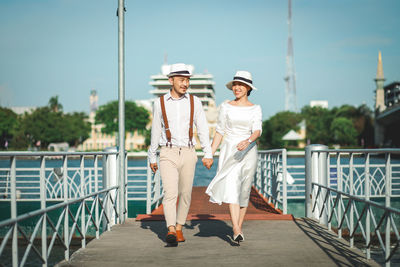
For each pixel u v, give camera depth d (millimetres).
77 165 42844
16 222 3213
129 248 4832
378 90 116562
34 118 82750
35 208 9844
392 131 87562
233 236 5023
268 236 5496
